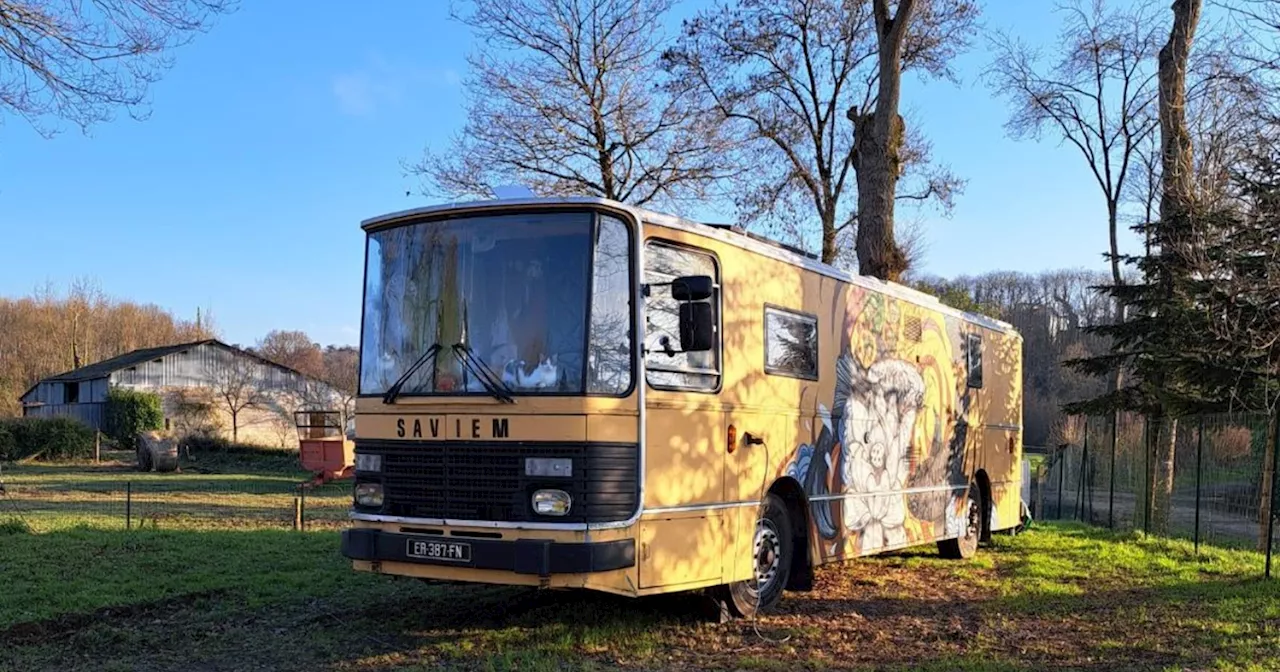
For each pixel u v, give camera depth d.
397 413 7.45
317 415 35.97
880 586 10.55
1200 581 10.89
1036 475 24.88
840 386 10.01
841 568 11.78
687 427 7.62
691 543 7.60
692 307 7.12
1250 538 14.92
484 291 7.31
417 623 8.16
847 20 25.62
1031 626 8.48
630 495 7.03
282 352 74.12
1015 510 14.99
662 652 7.39
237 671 6.83
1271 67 10.76
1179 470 18.23
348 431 43.59
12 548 11.66
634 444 7.10
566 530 6.75
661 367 7.43
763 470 8.56
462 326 7.31
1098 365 17.78
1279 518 13.32
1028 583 10.77
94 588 9.23
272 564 10.88
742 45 25.39
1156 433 17.17
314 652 7.29
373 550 7.34
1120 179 23.98
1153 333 16.25
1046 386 48.66
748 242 8.57
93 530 14.14
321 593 9.35
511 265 7.27
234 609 8.66
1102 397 17.91
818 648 7.62
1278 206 10.27
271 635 7.79
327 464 29.94
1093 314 44.34
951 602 9.62
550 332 7.04
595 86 22.53
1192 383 13.91
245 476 35.66
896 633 8.18
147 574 10.09
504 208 7.30
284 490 28.78
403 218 7.70
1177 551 13.48
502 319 7.20
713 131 23.78
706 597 8.29
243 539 13.06
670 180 23.23
